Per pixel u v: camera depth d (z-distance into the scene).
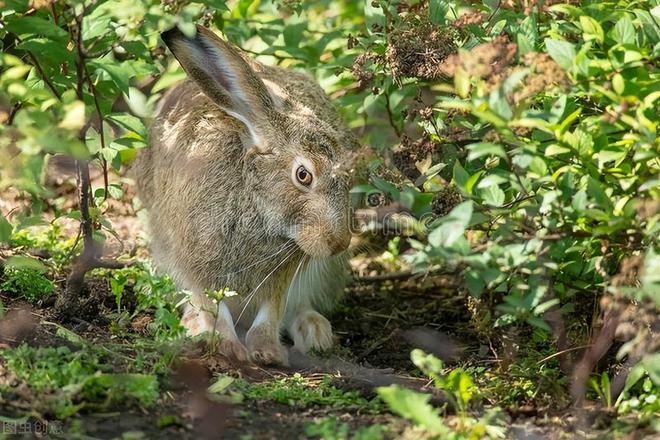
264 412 8.58
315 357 10.98
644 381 8.80
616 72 8.16
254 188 10.83
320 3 14.05
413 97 11.64
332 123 11.87
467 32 10.52
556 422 8.52
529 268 8.37
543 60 8.14
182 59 10.65
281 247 11.03
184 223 11.02
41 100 9.80
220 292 10.17
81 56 9.77
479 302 9.84
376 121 12.86
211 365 9.73
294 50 12.84
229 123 11.03
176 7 10.87
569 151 8.31
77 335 9.88
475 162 10.28
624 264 8.09
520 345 10.09
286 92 11.77
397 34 10.52
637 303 8.48
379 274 13.27
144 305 10.20
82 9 9.90
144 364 9.27
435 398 9.01
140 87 13.84
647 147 7.96
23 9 10.24
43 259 11.70
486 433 8.10
